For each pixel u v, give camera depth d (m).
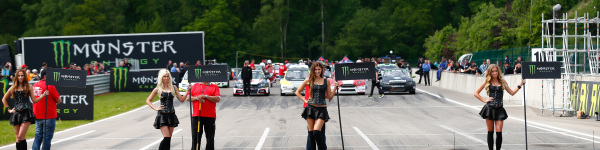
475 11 84.44
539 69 14.08
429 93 29.72
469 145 12.02
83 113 18.67
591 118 17.53
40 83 10.88
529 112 19.69
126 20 92.88
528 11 50.81
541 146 11.71
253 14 100.19
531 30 47.84
